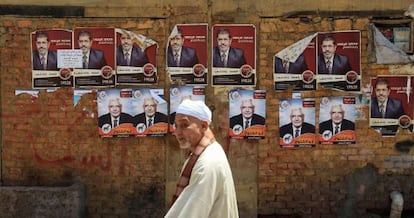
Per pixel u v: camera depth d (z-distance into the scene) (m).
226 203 3.50
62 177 6.85
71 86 6.77
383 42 6.68
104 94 6.76
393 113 6.73
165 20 6.68
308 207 6.80
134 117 6.76
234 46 6.66
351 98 6.71
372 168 6.78
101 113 6.77
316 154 6.77
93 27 6.73
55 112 6.81
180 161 6.77
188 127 3.61
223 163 3.54
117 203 6.86
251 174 6.77
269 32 6.67
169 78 6.71
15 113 6.82
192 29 6.66
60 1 6.71
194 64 6.68
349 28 6.66
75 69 6.76
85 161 6.84
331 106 6.72
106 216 6.88
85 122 6.80
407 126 6.73
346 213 6.82
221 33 6.65
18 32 6.74
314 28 6.67
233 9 6.64
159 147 6.79
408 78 6.71
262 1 6.64
